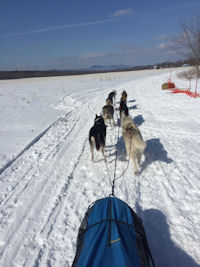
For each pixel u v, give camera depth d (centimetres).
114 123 924
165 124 816
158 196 378
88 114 1087
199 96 1312
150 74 4428
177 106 1098
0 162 537
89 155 580
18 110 1206
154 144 627
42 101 1533
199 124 773
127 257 160
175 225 306
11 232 312
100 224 200
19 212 356
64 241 293
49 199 389
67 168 509
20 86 2744
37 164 537
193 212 330
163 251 266
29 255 274
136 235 195
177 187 402
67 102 1490
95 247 172
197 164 486
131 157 455
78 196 395
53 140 712
